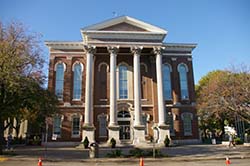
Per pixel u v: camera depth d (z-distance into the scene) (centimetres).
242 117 3316
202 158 2261
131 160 2177
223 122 5781
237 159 2262
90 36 4153
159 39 4269
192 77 4584
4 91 2473
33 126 4812
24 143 4809
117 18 4262
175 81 4509
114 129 3862
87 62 4094
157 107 4272
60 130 4156
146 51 4456
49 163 2039
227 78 3428
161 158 2283
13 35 2555
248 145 3788
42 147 3728
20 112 2859
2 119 2562
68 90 4306
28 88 2492
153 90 4369
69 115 4222
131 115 4197
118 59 4456
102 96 4300
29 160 2183
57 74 4381
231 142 3619
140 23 4269
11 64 2394
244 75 3319
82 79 4388
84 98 4309
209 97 3594
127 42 4200
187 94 4509
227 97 3328
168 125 3925
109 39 4184
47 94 2756
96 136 4122
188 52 4678
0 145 2541
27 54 2575
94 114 4209
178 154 2628
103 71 4412
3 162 2058
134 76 4103
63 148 3556
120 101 4266
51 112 2844
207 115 4653
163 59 4588
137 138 3825
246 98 3166
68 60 4434
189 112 4425
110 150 3164
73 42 4478
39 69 2684
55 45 4469
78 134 4175
